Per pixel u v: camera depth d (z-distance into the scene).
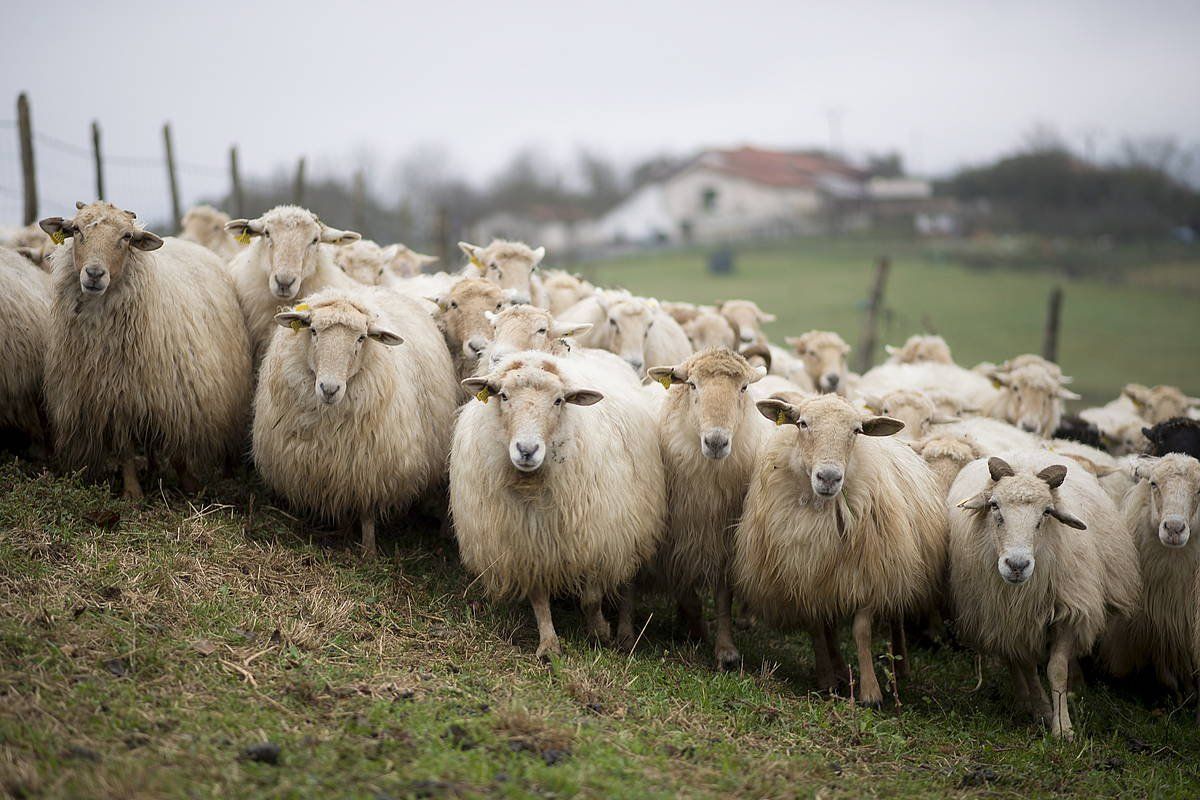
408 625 7.93
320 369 8.25
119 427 8.89
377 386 8.64
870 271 55.34
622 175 99.75
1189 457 8.58
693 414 8.49
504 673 7.43
